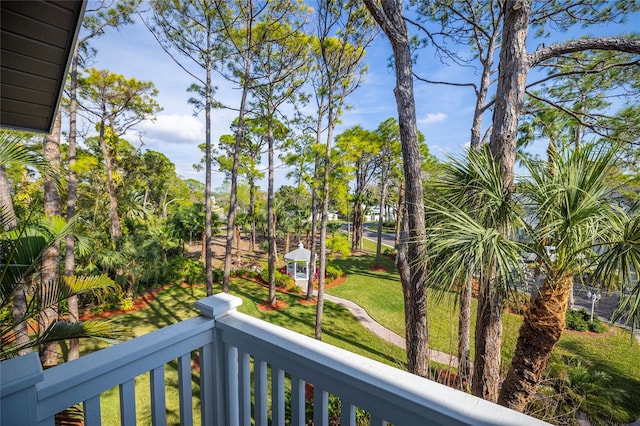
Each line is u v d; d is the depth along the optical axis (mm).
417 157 4012
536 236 2752
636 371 6590
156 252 12492
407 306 4430
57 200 6027
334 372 840
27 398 674
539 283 3000
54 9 1139
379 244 16750
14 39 1243
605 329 8430
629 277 2186
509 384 3080
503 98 3309
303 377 936
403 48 3982
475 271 2607
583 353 7328
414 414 714
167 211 25891
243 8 7836
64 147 10789
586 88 5707
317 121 10438
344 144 8695
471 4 6098
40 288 2764
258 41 8516
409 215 4008
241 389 1122
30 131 1965
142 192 18859
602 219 2574
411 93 4023
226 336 1135
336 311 10609
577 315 9023
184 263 14953
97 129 11617
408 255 4047
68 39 1308
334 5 7422
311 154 9359
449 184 3266
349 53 8398
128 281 10273
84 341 7746
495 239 2521
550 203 2689
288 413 3660
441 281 2672
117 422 4562
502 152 3266
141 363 938
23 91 1600
